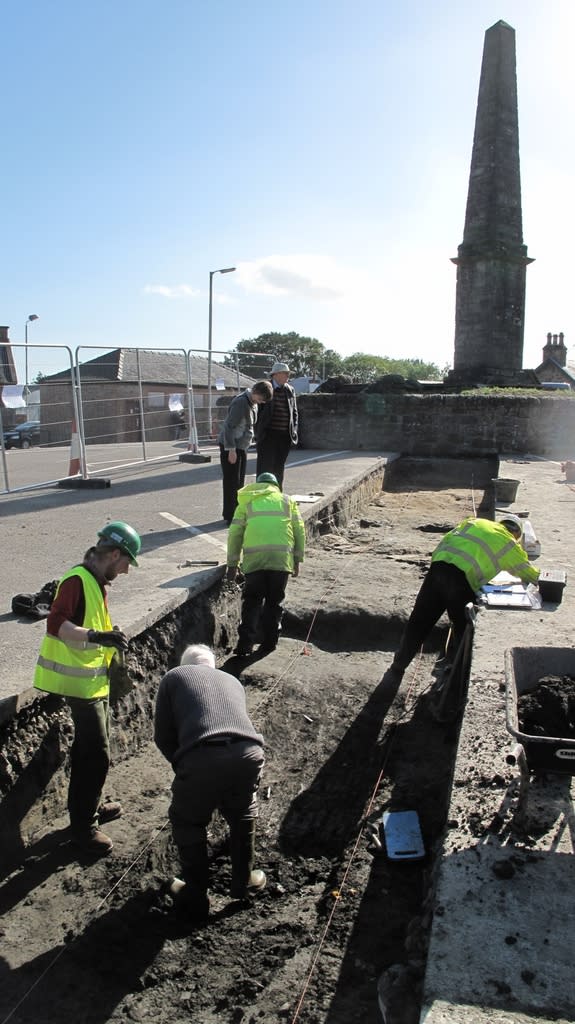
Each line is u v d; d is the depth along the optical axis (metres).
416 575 8.58
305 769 5.07
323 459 15.84
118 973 3.36
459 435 18.03
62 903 3.73
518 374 21.03
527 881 2.80
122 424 35.28
